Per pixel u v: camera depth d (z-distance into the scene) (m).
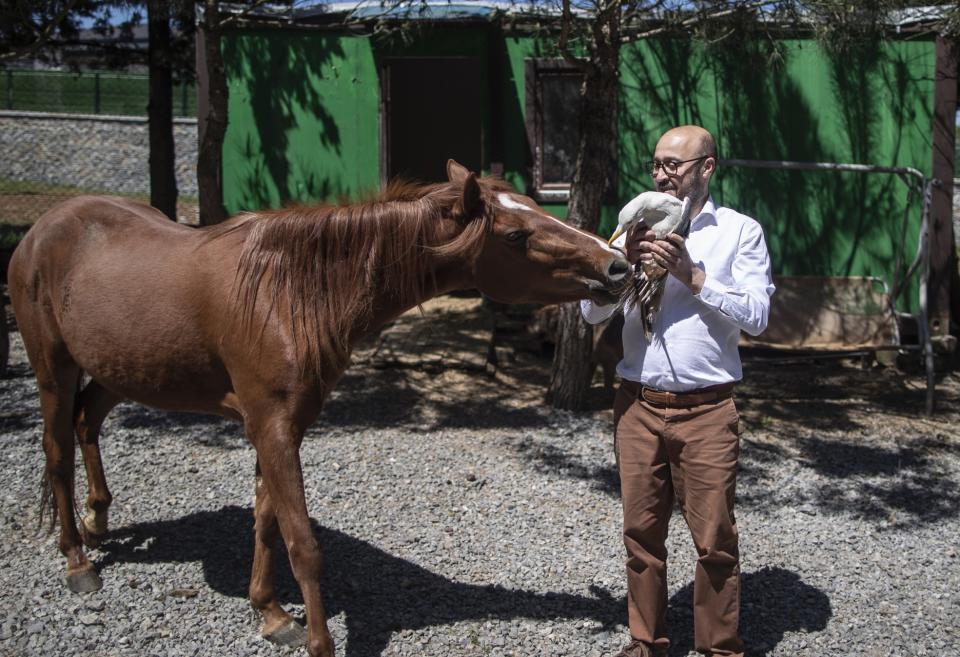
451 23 7.83
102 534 3.93
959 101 8.62
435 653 3.17
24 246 3.58
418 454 5.35
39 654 3.10
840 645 3.25
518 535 4.20
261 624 3.33
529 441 5.64
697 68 8.00
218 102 6.52
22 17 6.33
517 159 8.23
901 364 7.67
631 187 8.18
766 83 7.99
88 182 19.84
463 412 6.23
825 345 7.95
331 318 2.92
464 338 7.59
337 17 7.97
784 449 5.70
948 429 6.20
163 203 9.38
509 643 3.24
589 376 6.39
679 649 3.23
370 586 3.65
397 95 11.30
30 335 3.56
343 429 5.80
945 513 4.64
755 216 8.20
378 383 6.81
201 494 4.61
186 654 3.13
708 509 2.83
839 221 8.12
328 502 4.56
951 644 3.26
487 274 2.91
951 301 8.69
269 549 3.23
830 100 8.00
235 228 3.12
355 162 8.20
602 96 5.94
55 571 3.71
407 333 7.74
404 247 2.89
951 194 7.95
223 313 2.96
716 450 2.82
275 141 8.18
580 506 4.59
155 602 3.48
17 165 19.56
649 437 2.93
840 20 5.30
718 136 8.09
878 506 4.73
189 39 9.78
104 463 5.00
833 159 8.06
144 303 3.12
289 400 2.89
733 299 2.68
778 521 4.50
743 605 3.55
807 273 8.18
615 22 5.83
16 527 4.14
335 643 3.22
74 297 3.31
